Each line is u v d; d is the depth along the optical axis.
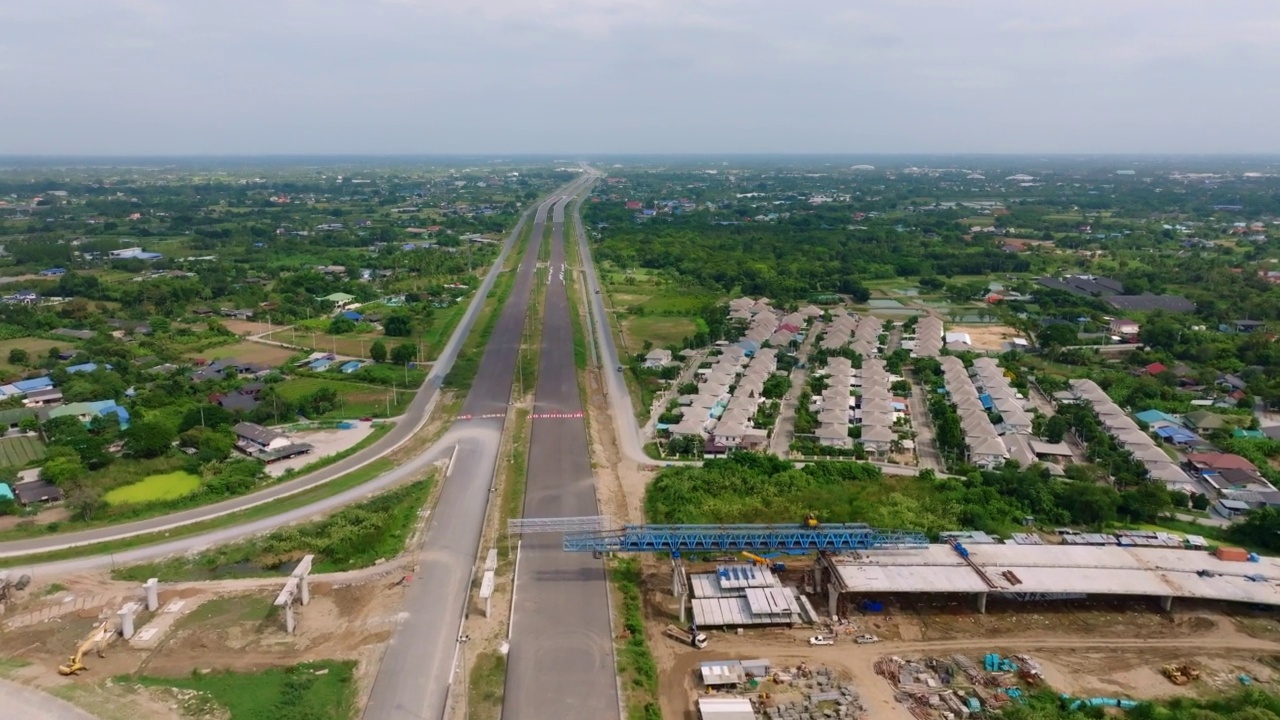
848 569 65.88
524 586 67.50
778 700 54.09
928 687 55.81
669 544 65.81
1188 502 84.00
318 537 75.81
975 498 82.56
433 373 130.12
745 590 65.44
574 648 59.03
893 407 111.06
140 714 51.91
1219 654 60.44
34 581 68.56
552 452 96.62
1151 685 56.81
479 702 53.00
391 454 96.75
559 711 52.25
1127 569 67.19
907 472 92.06
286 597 60.59
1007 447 95.75
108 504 81.75
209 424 100.25
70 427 99.06
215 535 76.62
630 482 88.88
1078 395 114.94
